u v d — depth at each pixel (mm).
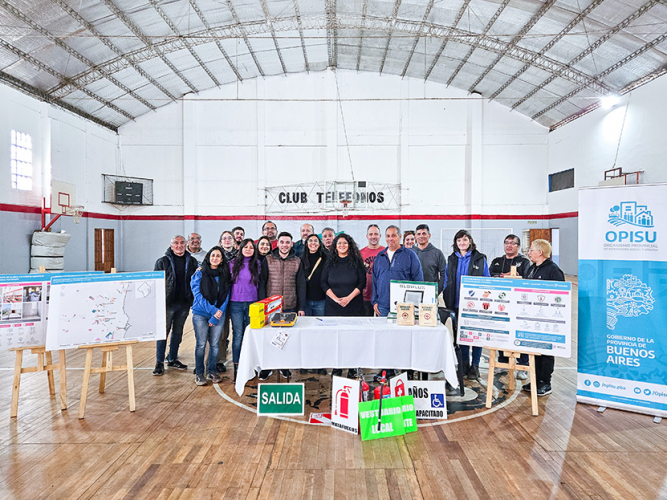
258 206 12633
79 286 2898
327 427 2695
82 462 2240
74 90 9789
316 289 3789
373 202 12625
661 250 2826
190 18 8914
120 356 4551
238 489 1993
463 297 3139
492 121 12656
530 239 12625
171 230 12719
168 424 2730
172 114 12625
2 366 4137
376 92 12523
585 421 2777
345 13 9430
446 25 9391
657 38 7766
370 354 2855
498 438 2529
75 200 10508
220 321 3604
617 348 2971
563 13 7953
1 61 7906
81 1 7262
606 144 10328
